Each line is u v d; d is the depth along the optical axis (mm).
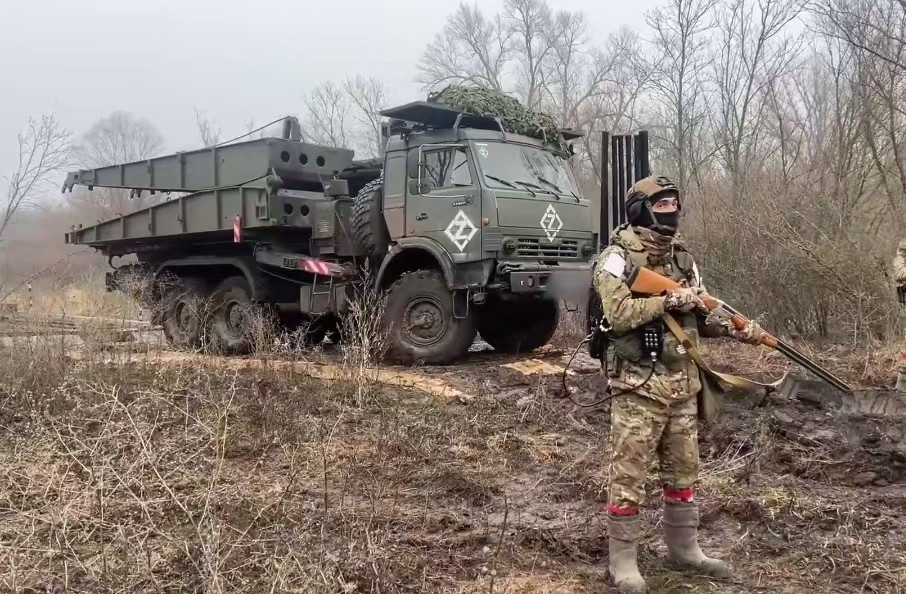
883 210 10164
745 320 3316
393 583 3125
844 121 11523
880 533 3779
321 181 9914
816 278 8906
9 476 4250
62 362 6594
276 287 10203
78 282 9961
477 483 4555
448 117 8555
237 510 3889
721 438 5281
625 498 3283
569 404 6426
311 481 4566
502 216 7906
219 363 7625
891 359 7824
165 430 4953
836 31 11992
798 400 6137
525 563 3539
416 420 5855
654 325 3223
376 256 9133
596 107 27172
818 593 3217
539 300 8516
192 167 10445
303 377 7160
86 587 3160
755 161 14625
